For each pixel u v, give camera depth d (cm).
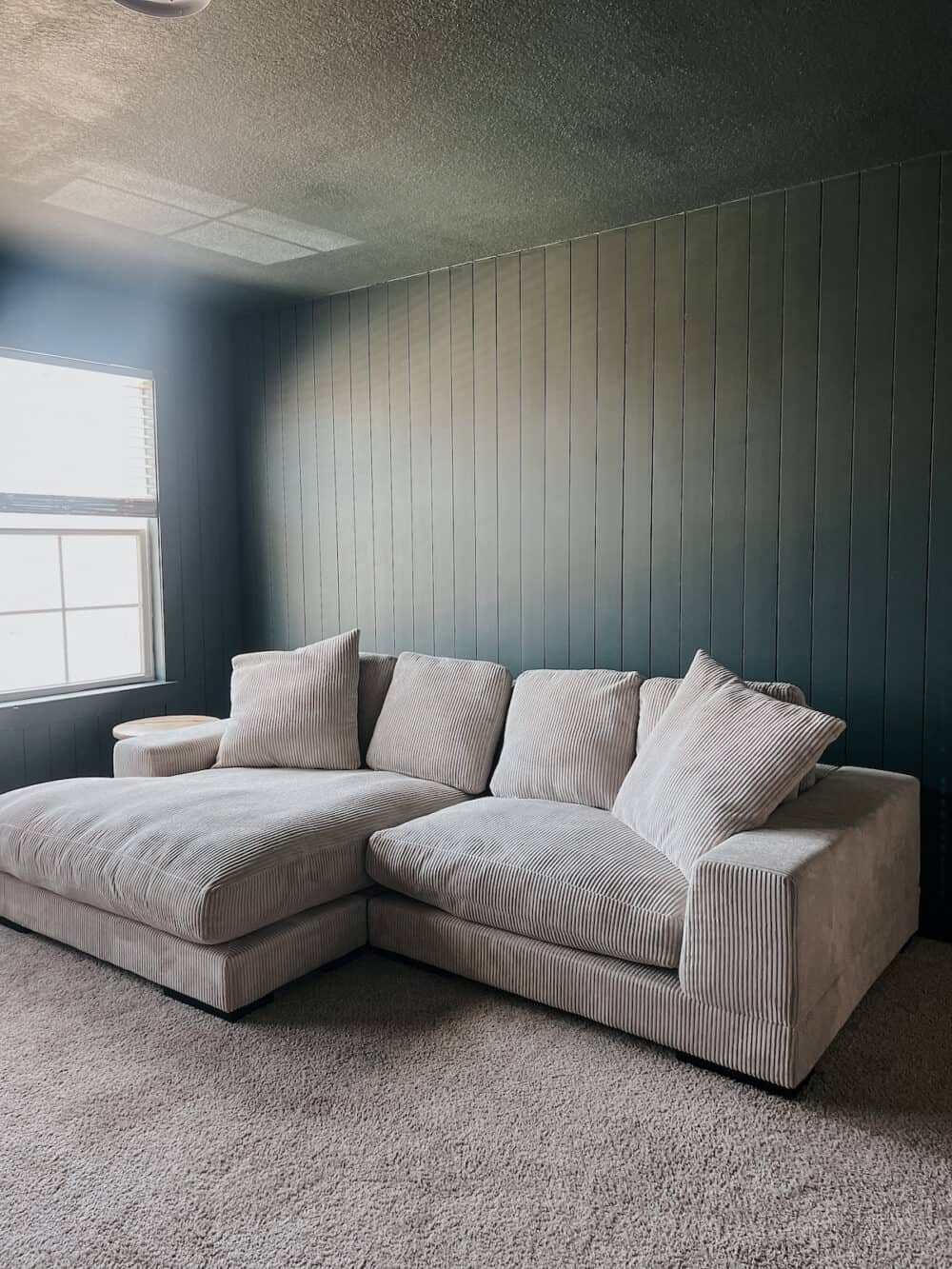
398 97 243
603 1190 173
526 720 322
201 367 465
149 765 341
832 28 211
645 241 337
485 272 382
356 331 427
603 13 205
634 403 346
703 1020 210
